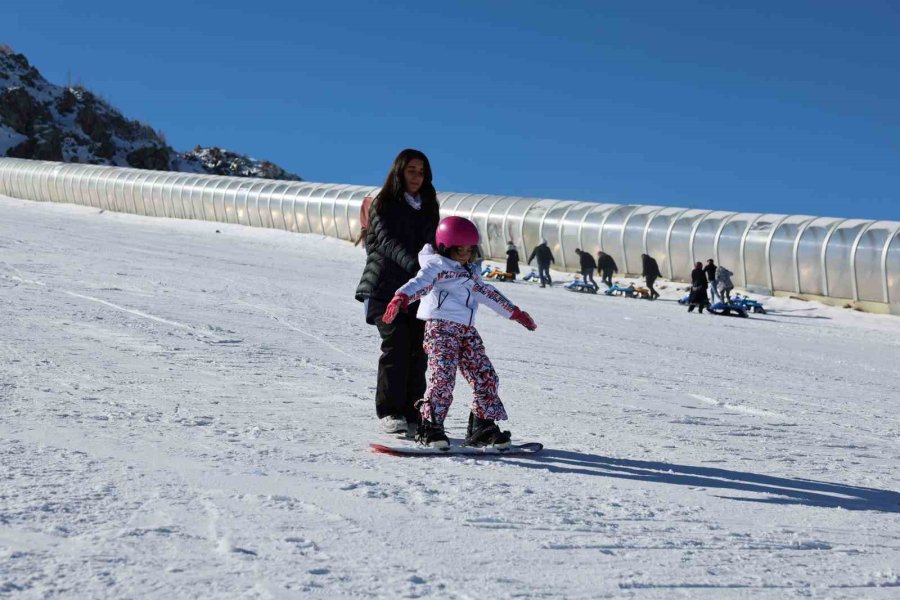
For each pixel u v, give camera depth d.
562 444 5.38
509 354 10.83
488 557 2.80
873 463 5.60
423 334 5.44
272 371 7.67
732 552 3.11
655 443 5.66
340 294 18.30
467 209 43.25
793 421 7.34
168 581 2.32
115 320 10.18
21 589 2.20
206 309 12.62
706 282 26.33
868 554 3.25
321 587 2.36
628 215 38.00
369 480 3.89
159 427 4.86
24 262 17.39
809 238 32.22
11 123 82.12
